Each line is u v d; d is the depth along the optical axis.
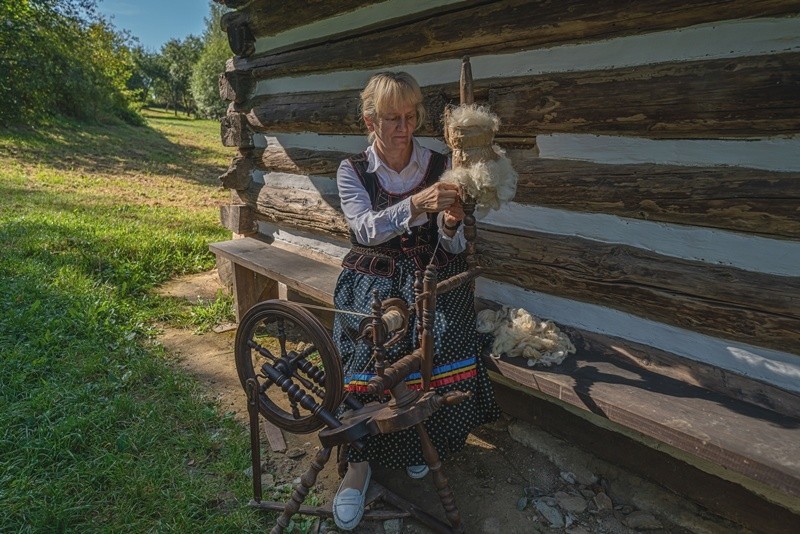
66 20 17.08
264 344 3.66
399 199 2.21
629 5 1.97
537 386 2.10
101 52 26.55
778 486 1.53
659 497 2.22
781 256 1.83
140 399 2.87
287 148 3.83
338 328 2.26
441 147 2.75
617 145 2.17
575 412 2.42
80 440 2.42
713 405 1.89
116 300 4.04
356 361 2.10
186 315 4.04
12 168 10.05
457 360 2.07
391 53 2.89
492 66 2.50
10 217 6.05
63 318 3.56
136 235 5.67
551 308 2.48
